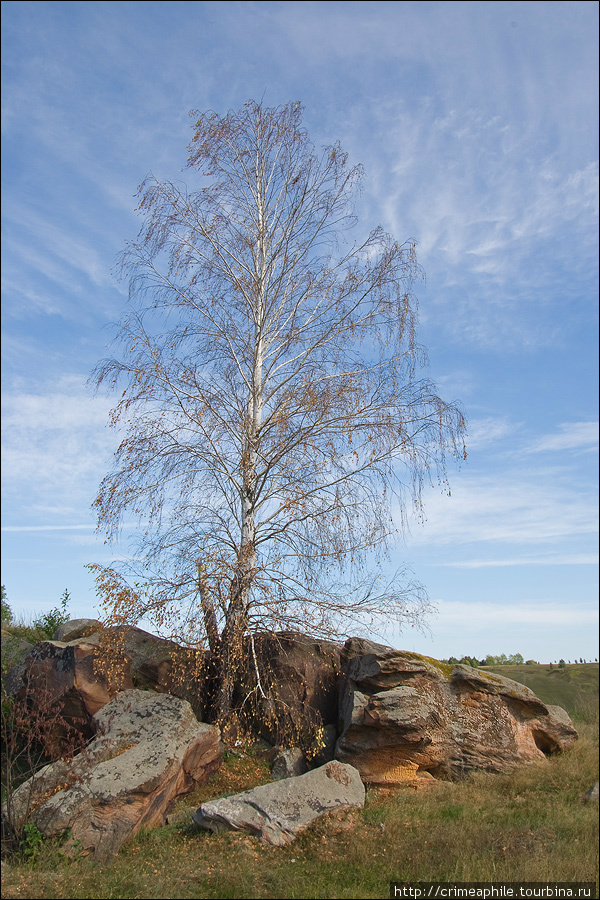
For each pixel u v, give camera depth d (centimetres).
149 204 1473
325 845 942
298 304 1522
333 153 1539
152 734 1100
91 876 835
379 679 1339
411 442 1368
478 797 1192
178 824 1036
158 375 1345
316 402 1348
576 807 1137
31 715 1119
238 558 1278
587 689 2184
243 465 1364
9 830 941
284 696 1370
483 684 1416
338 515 1295
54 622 1734
